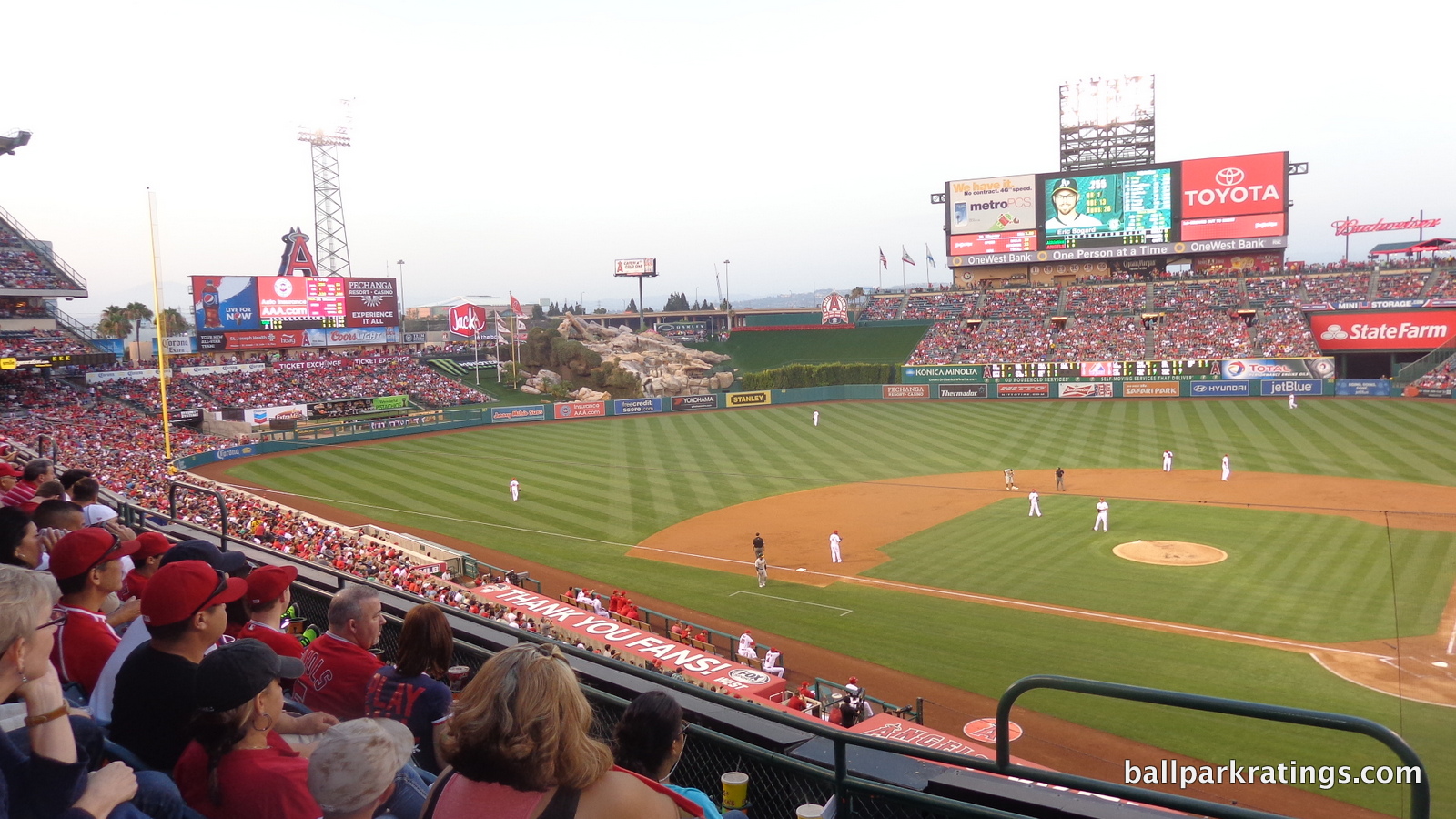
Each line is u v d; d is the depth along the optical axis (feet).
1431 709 52.60
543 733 9.42
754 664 74.54
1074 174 288.10
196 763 13.06
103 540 18.75
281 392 238.68
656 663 63.36
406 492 150.92
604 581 102.17
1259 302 263.49
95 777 10.85
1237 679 67.05
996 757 13.65
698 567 106.63
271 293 255.29
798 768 15.81
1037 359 268.41
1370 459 149.79
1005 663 73.46
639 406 260.83
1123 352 258.98
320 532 105.09
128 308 306.55
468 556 107.55
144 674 14.47
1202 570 93.97
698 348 370.12
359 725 11.44
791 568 104.53
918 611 87.45
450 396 265.95
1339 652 70.23
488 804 9.85
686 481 157.28
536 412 246.88
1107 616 82.48
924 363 284.00
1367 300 251.60
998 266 312.29
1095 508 125.08
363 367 270.67
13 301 209.67
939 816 14.67
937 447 182.70
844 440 197.47
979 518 123.24
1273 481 136.98
